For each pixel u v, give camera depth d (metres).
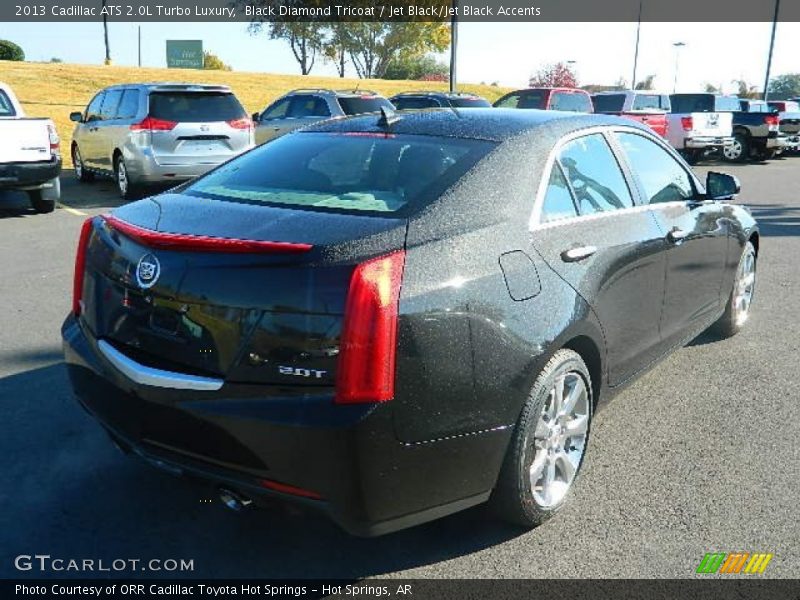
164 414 2.81
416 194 3.09
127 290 2.99
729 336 5.91
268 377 2.61
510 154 3.39
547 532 3.31
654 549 3.19
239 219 2.99
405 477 2.70
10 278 7.30
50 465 3.78
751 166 21.72
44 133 10.62
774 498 3.59
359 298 2.55
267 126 16.25
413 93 18.41
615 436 4.24
